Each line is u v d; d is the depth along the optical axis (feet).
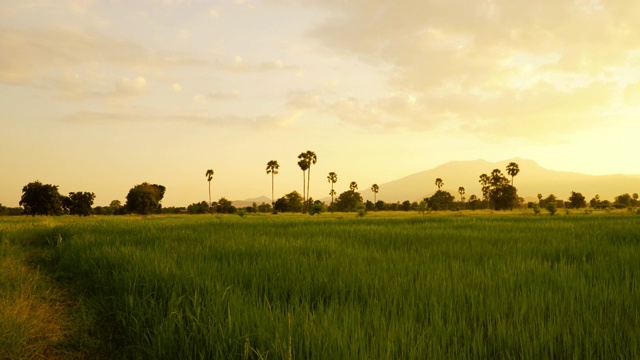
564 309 17.76
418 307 18.69
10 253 45.32
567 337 14.37
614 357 13.41
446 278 23.79
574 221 85.46
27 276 31.58
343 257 32.01
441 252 36.32
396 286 21.71
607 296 19.36
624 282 22.25
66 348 17.79
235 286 21.89
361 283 23.02
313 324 14.98
